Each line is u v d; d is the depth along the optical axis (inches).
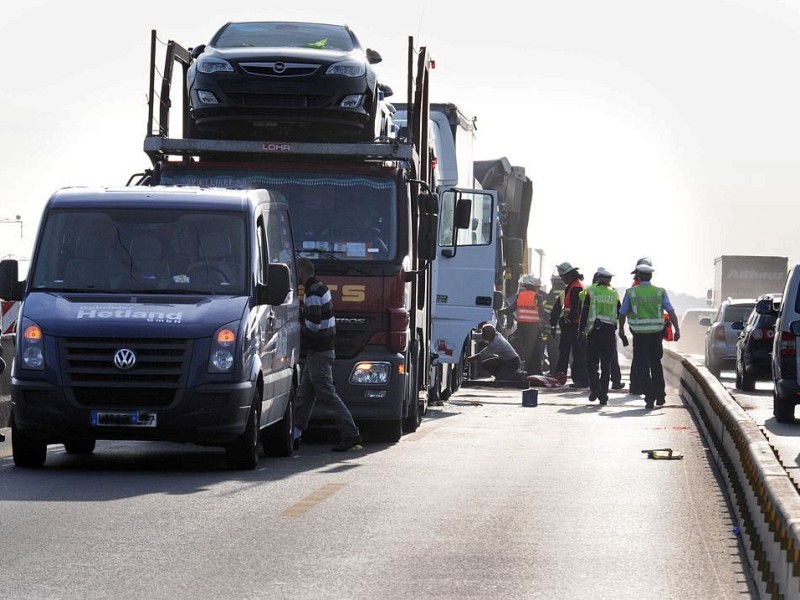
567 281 2549.2
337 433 1616.6
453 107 2139.5
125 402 1137.4
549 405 2126.0
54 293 1176.2
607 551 793.6
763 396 2341.3
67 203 1221.1
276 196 1353.3
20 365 1141.1
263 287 1210.0
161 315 1145.4
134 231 1206.3
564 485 1098.1
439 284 2064.5
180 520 881.5
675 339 2110.0
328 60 1487.5
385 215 1460.4
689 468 1239.5
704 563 761.0
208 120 1493.6
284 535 829.8
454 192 2049.7
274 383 1252.5
